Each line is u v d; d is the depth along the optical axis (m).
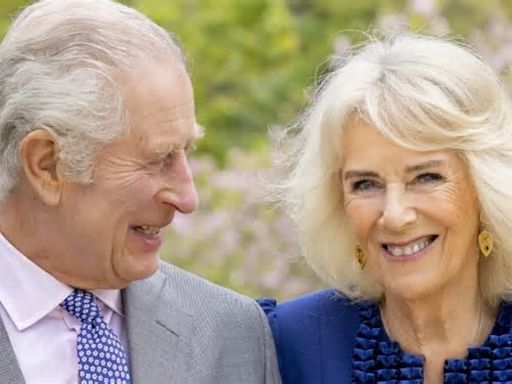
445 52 8.80
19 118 8.27
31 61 8.27
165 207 8.45
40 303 8.52
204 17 21.81
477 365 8.97
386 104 8.58
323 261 9.46
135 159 8.30
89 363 8.50
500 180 8.67
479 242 8.98
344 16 22.27
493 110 8.76
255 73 21.75
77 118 8.16
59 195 8.33
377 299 9.43
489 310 9.23
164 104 8.30
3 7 20.25
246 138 20.84
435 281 8.77
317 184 9.21
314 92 9.43
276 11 21.86
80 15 8.32
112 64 8.22
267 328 9.30
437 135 8.55
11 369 8.29
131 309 8.84
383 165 8.64
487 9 18.78
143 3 21.25
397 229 8.62
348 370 9.30
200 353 8.91
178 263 15.95
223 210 16.19
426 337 9.14
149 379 8.68
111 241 8.40
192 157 20.61
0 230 8.56
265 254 15.83
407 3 19.73
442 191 8.65
